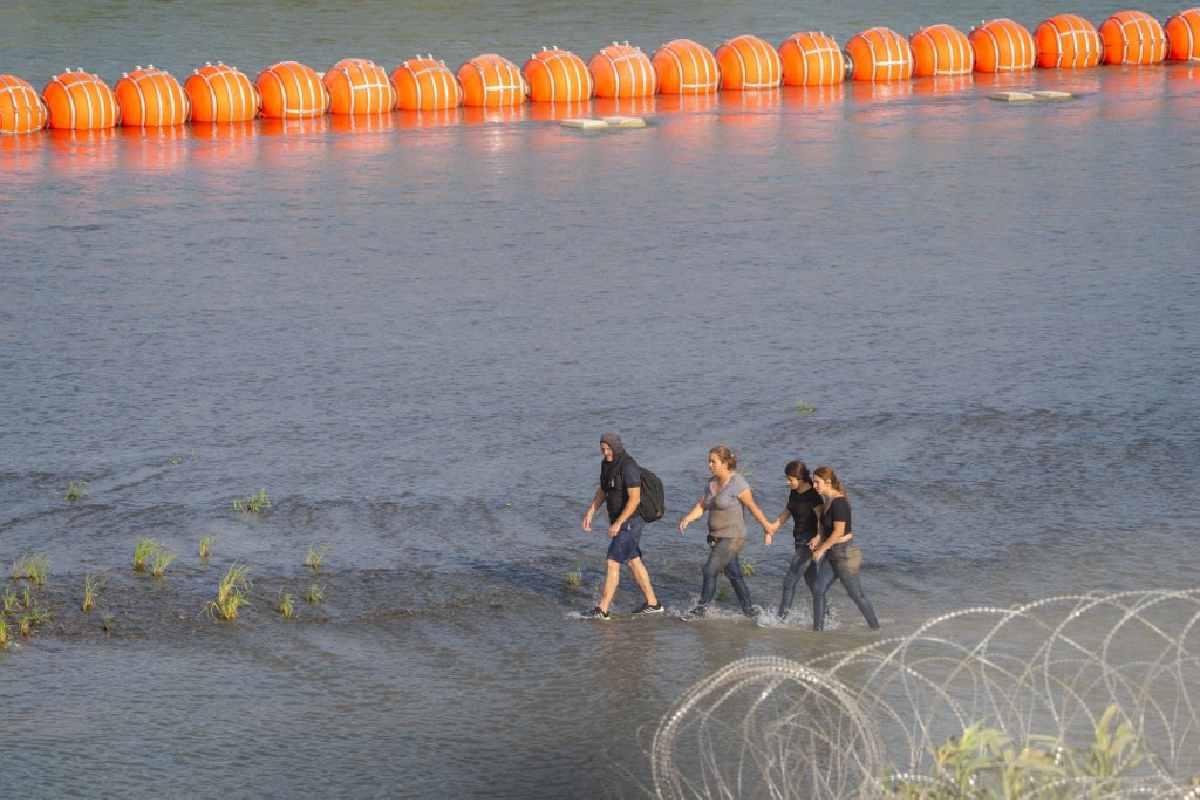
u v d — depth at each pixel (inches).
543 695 1866.4
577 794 1595.7
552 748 1713.8
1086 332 3927.2
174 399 3361.2
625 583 2306.8
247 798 1593.3
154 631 2081.7
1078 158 6934.1
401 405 3312.0
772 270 4749.0
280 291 4463.6
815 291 4448.8
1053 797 1048.2
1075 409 3235.7
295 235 5290.4
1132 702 1736.0
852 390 3410.4
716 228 5428.2
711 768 1617.9
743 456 2942.9
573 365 3646.7
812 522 2116.1
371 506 2647.6
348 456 2947.8
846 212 5708.7
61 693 1865.2
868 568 2341.3
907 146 7322.8
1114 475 2802.7
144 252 4997.5
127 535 2492.6
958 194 6067.9
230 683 1904.5
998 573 2308.1
